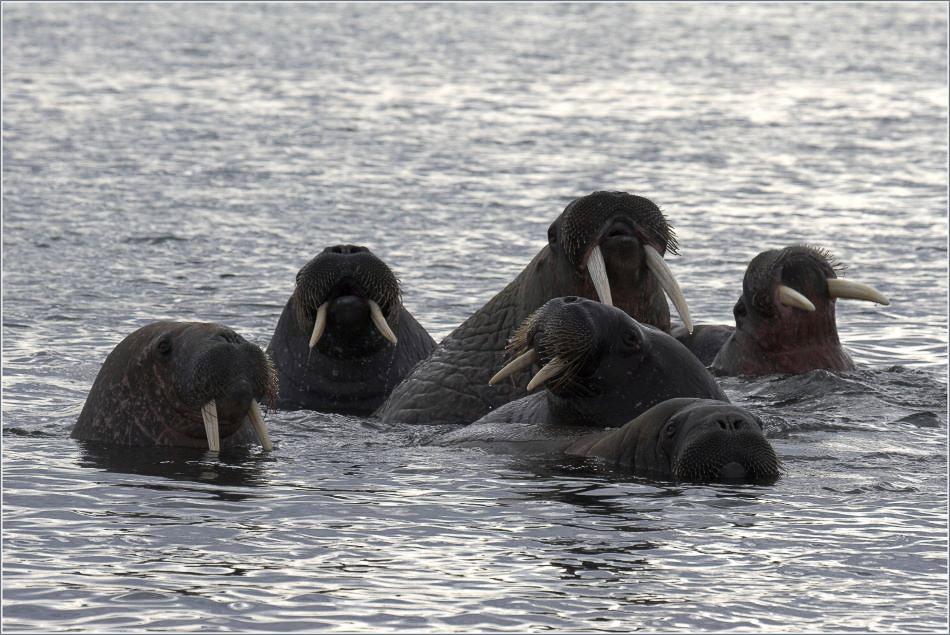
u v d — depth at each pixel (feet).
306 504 116.26
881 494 118.83
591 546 103.96
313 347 172.96
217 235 318.65
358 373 173.47
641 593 94.27
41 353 202.18
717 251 305.32
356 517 112.06
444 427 154.51
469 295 253.65
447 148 487.61
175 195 378.32
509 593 94.02
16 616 89.71
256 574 97.86
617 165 448.65
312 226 333.42
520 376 157.58
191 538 106.22
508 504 115.44
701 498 116.67
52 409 167.53
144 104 604.90
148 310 237.86
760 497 117.29
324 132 527.81
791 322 180.55
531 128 545.44
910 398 166.81
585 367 135.95
